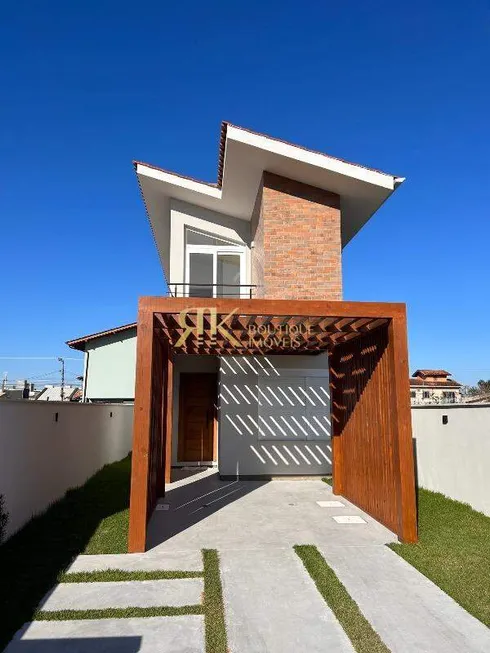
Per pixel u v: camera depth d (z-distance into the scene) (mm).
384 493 7051
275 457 11609
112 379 20578
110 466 13672
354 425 8641
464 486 8133
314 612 4199
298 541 6297
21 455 6715
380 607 4301
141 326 6176
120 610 4180
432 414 9328
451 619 4074
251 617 4098
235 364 11812
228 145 9844
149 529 6910
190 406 14461
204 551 5840
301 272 10484
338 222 10711
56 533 6566
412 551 5797
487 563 5387
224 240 13250
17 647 3566
